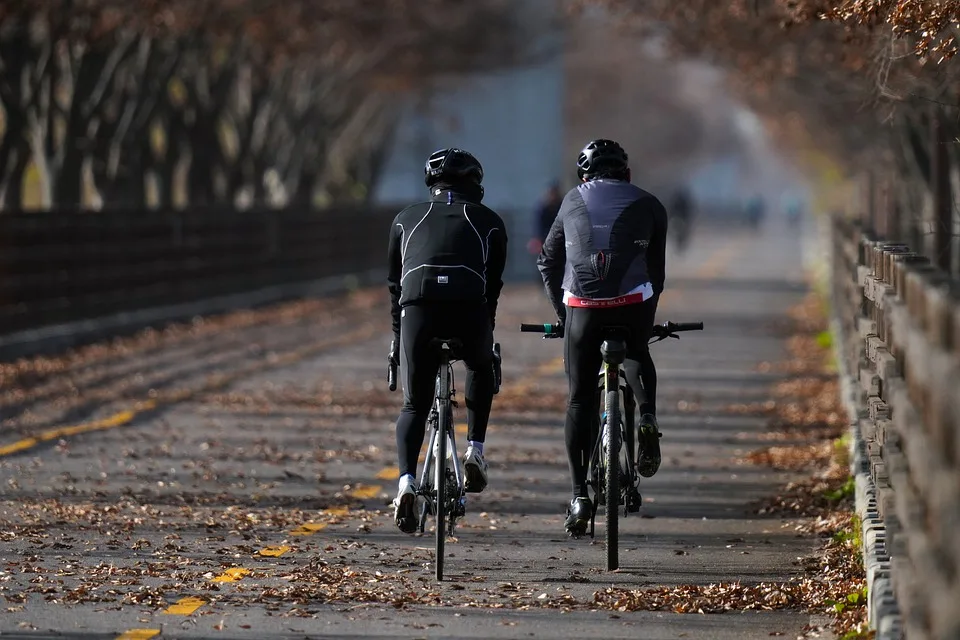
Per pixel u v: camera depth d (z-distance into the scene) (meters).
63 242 89.69
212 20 104.75
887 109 50.34
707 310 117.88
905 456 24.05
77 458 47.28
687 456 48.62
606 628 26.77
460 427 54.38
